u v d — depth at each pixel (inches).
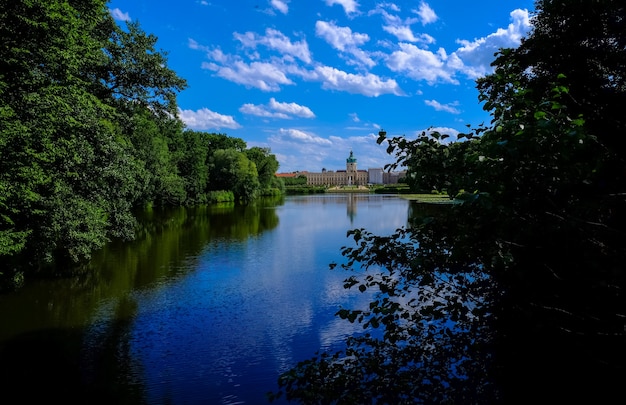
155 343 437.1
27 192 479.2
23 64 415.5
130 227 835.4
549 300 142.3
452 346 205.8
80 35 512.4
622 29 177.5
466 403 174.2
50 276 712.4
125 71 725.9
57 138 486.9
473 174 117.0
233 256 894.4
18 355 409.1
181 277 712.4
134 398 331.0
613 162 102.6
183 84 779.4
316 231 1293.1
